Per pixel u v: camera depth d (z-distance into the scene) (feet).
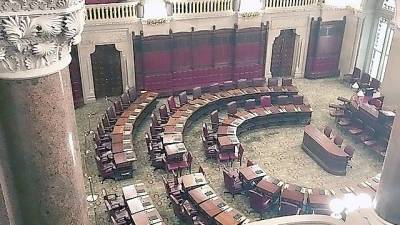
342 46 76.89
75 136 14.42
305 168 51.80
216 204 39.86
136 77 67.77
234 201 45.60
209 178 49.24
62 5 11.60
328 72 78.43
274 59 76.84
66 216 14.28
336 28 75.15
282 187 43.11
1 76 12.02
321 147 51.37
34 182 13.48
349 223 27.61
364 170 51.62
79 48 62.85
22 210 14.01
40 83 12.46
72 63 63.36
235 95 63.98
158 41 65.82
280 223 30.50
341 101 66.28
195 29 67.05
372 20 72.43
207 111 63.26
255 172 45.11
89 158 52.65
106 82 68.18
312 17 73.15
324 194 41.68
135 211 38.42
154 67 67.77
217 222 37.76
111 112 57.26
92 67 66.03
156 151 51.47
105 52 65.98
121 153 48.67
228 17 67.92
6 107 12.50
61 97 13.06
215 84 66.54
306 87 74.49
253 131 59.62
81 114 63.72
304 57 76.95
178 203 40.24
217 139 52.34
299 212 41.19
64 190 13.93
